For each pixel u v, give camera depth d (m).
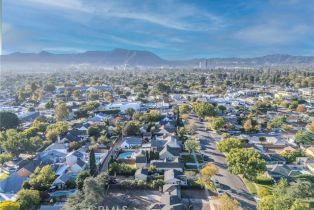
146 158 51.56
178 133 69.56
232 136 67.81
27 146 55.94
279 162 51.97
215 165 50.53
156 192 40.78
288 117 86.81
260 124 78.75
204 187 42.09
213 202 37.84
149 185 41.88
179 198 37.16
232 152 45.97
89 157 49.47
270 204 31.94
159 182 42.06
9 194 39.22
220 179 44.75
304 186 34.50
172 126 73.69
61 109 84.44
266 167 47.91
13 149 54.56
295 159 53.03
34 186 40.09
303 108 94.88
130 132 68.94
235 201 35.16
